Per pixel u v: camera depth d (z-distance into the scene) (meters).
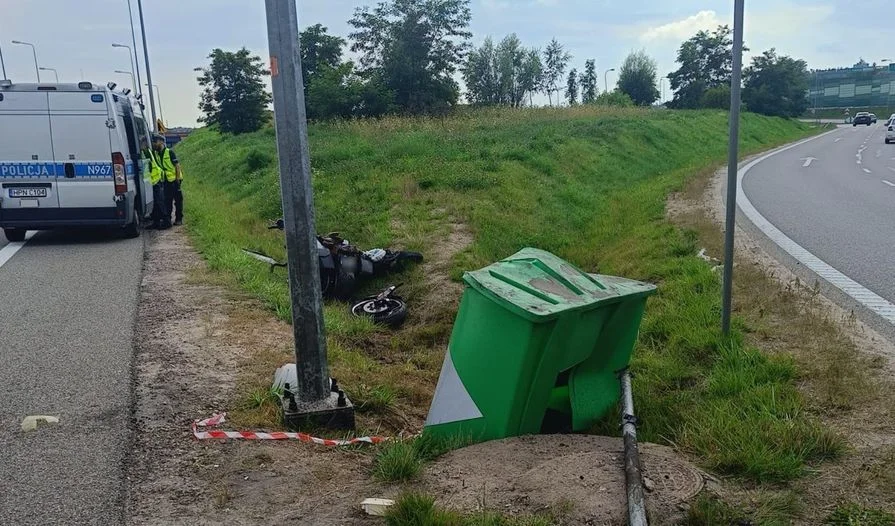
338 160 18.00
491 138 21.27
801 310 6.05
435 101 45.00
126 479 3.54
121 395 4.70
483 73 60.28
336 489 3.46
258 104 39.19
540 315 3.70
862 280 7.39
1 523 3.15
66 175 11.12
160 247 10.80
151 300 7.32
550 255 4.66
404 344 7.46
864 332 5.45
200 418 4.35
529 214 13.18
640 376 5.12
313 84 38.19
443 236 10.89
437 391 4.34
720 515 2.98
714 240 9.48
